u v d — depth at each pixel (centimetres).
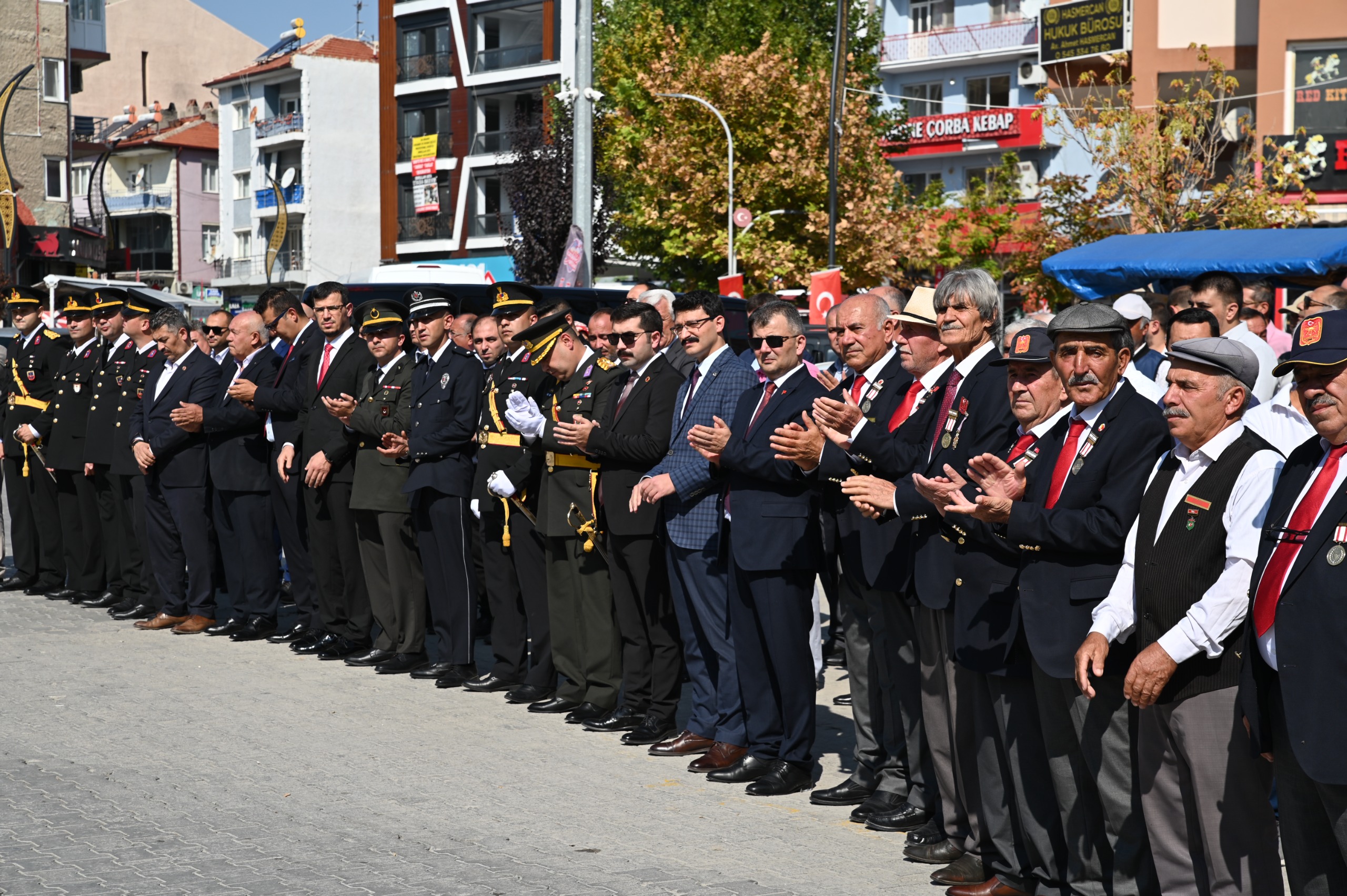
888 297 698
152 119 6488
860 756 642
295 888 509
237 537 1041
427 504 891
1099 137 2739
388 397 909
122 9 7212
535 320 867
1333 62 2869
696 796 651
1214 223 2623
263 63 5906
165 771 679
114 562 1171
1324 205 2764
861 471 589
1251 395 434
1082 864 486
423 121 5066
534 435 795
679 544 711
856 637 638
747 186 3145
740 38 3716
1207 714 420
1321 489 382
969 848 536
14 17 4716
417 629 934
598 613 794
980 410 534
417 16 4988
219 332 1097
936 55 4456
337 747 728
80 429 1176
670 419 738
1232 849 423
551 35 4694
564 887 513
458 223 4953
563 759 714
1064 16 3353
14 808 614
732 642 702
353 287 1647
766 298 939
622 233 3478
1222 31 3116
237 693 855
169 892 505
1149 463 456
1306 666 373
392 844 566
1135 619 443
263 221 5781
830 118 3033
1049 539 460
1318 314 380
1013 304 3234
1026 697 499
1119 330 465
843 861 556
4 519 1298
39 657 965
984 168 4262
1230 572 412
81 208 6356
